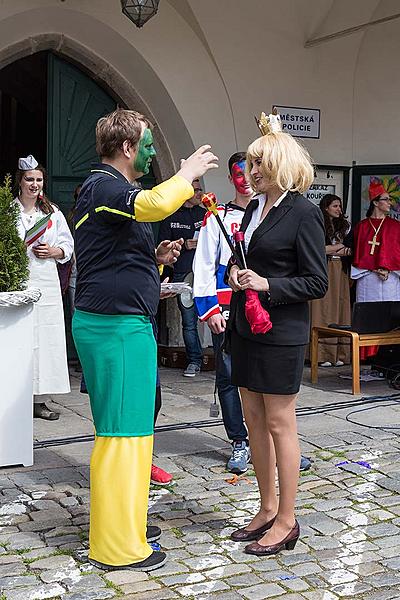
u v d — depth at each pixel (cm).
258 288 395
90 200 396
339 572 406
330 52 994
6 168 1274
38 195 666
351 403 738
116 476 404
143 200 374
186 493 507
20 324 544
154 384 414
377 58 1014
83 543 435
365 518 472
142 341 406
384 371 850
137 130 405
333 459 573
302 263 403
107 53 919
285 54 969
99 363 405
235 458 548
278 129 422
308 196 1002
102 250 398
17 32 868
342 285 910
